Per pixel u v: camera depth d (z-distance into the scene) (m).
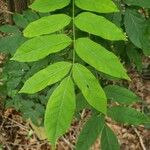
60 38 0.50
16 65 0.77
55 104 0.45
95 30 0.50
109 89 0.54
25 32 0.51
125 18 0.61
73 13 0.53
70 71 0.48
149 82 1.91
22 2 0.93
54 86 0.66
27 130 1.65
